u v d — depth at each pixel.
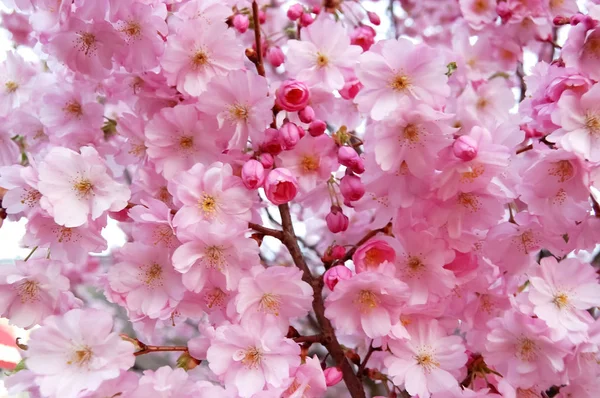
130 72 0.55
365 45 0.60
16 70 0.60
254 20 0.54
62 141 0.57
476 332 0.55
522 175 0.52
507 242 0.53
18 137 0.62
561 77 0.51
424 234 0.51
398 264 0.52
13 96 0.60
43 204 0.50
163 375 0.48
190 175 0.50
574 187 0.51
